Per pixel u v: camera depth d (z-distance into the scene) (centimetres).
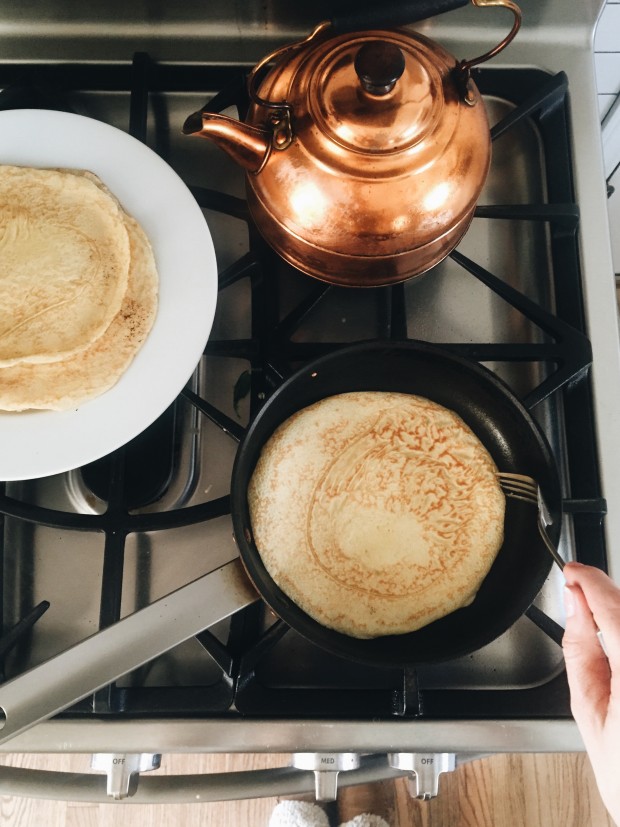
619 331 58
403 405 55
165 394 51
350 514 52
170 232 54
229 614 47
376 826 95
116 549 51
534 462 52
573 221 60
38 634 54
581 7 62
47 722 50
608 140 89
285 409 54
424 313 61
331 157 43
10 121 54
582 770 101
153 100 64
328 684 53
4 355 51
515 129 64
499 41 65
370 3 45
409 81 42
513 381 60
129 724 50
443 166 44
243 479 48
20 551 55
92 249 54
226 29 64
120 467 53
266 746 50
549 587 56
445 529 52
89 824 98
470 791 100
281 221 48
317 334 60
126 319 52
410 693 50
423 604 50
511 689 53
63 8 62
